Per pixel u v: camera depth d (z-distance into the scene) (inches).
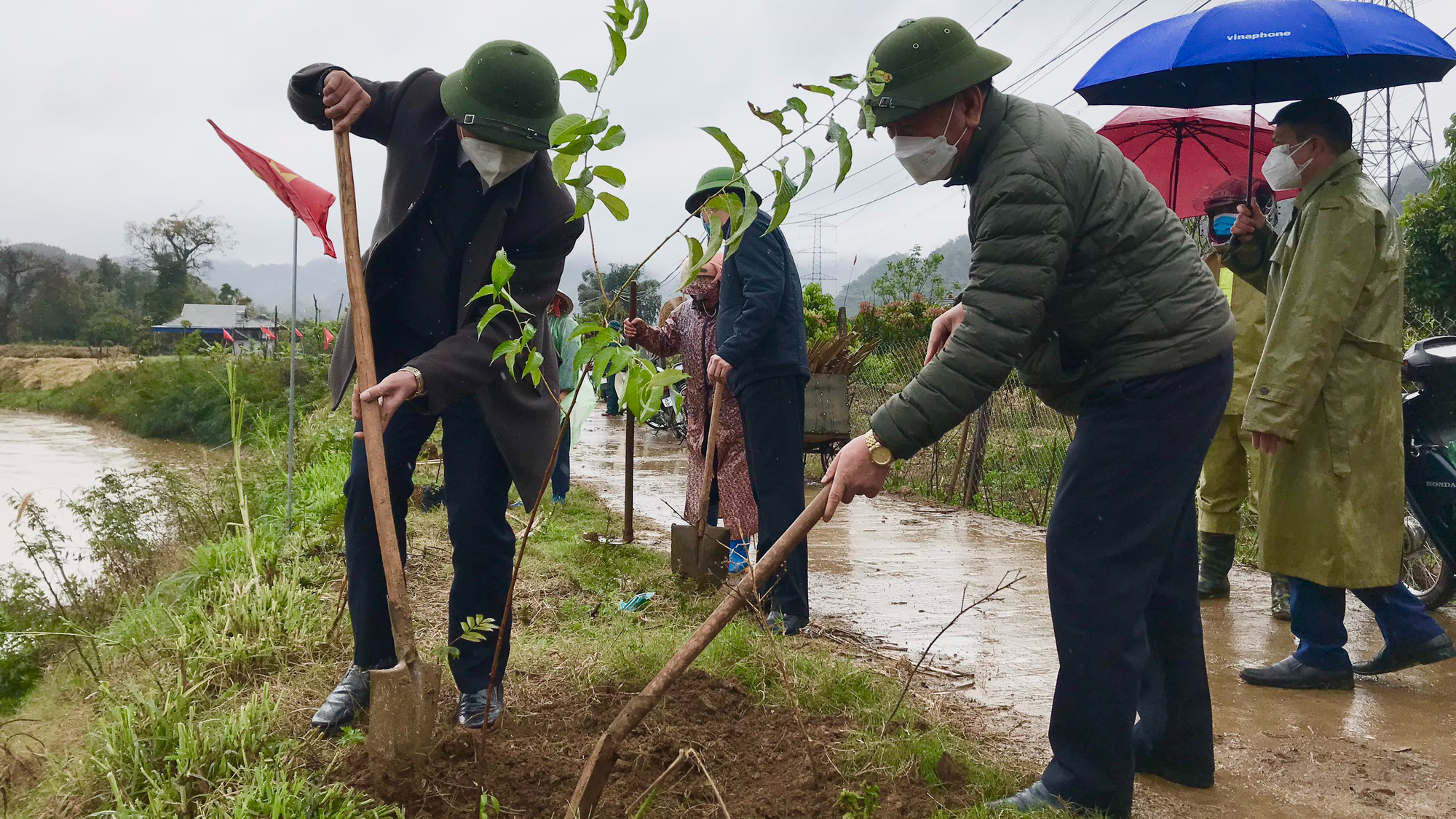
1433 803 111.0
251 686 134.7
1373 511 145.5
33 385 1739.7
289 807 93.2
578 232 116.2
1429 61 154.9
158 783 99.0
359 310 100.1
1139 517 98.0
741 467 207.5
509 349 84.6
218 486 277.1
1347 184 145.4
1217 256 216.7
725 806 91.8
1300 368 143.1
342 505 220.2
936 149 97.0
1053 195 92.0
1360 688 152.4
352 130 118.3
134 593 203.6
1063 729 102.0
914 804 101.4
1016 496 343.9
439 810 97.5
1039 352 103.8
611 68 72.3
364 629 118.3
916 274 1282.0
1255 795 113.3
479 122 103.5
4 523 301.7
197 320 3427.7
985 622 189.9
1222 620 193.2
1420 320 563.8
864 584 224.2
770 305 171.2
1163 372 96.4
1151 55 159.6
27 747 124.5
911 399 93.0
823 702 127.6
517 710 124.5
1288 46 145.1
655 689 88.3
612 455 535.8
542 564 217.9
